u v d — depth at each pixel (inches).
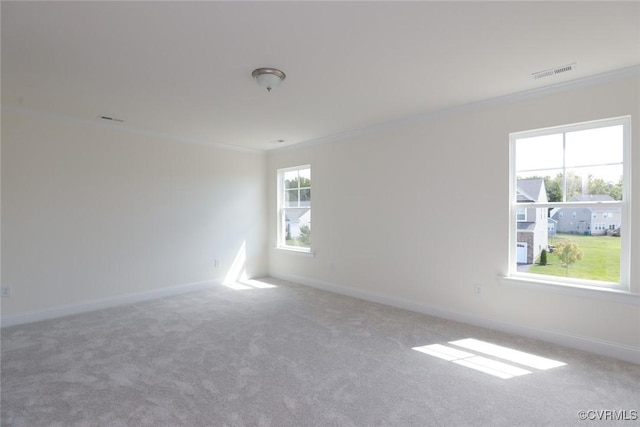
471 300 137.3
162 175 184.5
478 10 72.0
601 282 110.7
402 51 91.1
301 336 125.0
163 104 134.7
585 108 109.6
